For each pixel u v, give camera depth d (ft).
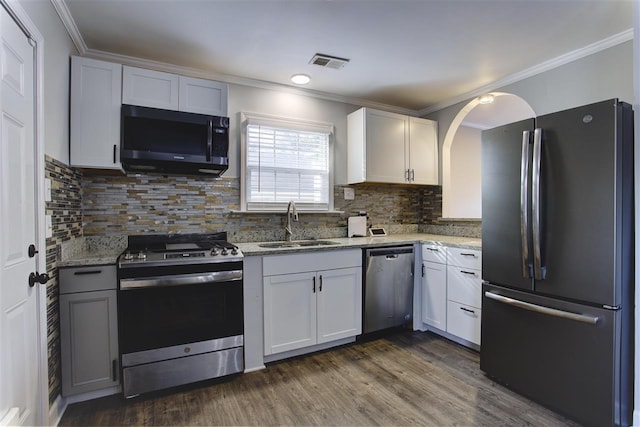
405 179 11.23
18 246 4.54
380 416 6.01
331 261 8.72
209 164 7.95
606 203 5.42
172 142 7.59
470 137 17.66
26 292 4.76
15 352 4.41
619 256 5.38
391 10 6.40
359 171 10.66
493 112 15.02
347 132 11.36
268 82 9.86
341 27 7.02
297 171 10.38
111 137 7.10
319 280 8.54
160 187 8.65
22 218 4.66
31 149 4.97
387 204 12.44
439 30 7.13
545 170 6.15
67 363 6.20
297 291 8.25
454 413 6.10
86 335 6.34
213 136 7.97
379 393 6.75
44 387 5.24
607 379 5.42
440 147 11.96
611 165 5.36
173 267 6.79
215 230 9.31
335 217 11.23
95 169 7.27
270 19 6.68
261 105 9.93
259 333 7.80
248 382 7.20
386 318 9.64
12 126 4.40
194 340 7.01
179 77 7.77
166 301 6.77
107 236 8.11
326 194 10.88
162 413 6.10
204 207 9.16
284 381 7.23
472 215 17.63
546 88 8.73
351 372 7.63
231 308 7.36
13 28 4.39
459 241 9.53
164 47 7.79
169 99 7.66
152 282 6.56
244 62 8.60
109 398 6.57
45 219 5.39
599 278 5.51
